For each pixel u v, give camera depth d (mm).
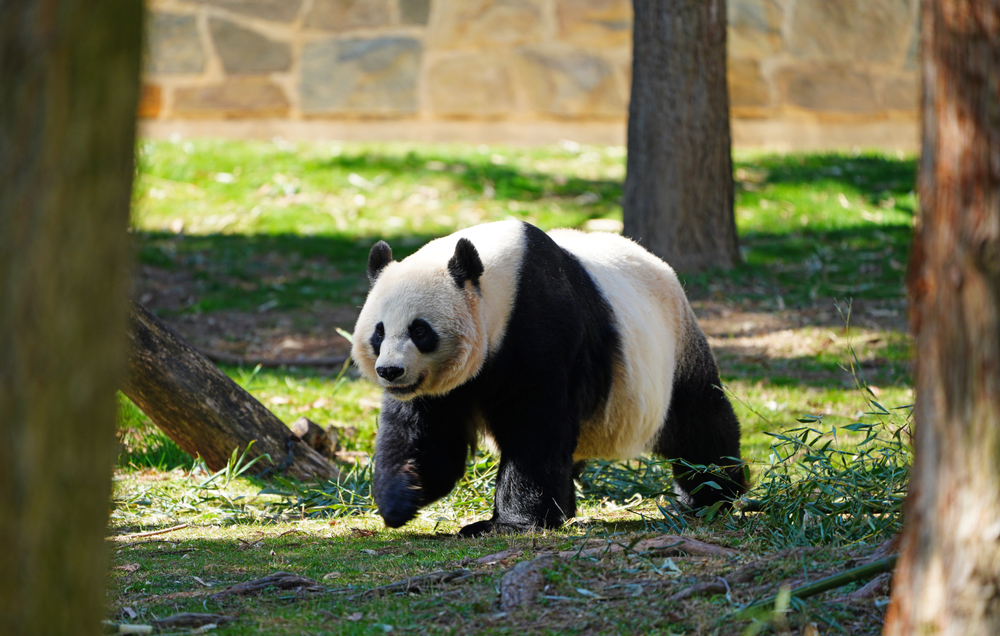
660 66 21766
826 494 8750
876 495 8562
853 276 23266
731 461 11180
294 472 12516
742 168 29688
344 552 8883
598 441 10531
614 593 6445
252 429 12484
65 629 3885
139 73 3869
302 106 32156
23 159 3574
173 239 25578
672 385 11109
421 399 9797
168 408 12211
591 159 30672
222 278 23656
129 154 3877
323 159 29766
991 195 3949
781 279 23016
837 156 30891
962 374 4094
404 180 28594
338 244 25516
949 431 4164
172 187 28203
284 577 7449
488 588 6812
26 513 3701
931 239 4203
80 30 3602
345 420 15406
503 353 9477
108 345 3906
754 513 9531
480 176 28812
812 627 5656
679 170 22125
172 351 12211
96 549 4000
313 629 6246
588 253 10789
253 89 32031
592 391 9953
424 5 31812
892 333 19750
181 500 11438
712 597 6262
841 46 32031
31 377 3650
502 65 31953
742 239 25562
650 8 21656
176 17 31641
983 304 4012
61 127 3600
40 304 3639
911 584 4375
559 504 9602
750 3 31656
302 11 31875
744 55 31875
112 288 3881
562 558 7055
